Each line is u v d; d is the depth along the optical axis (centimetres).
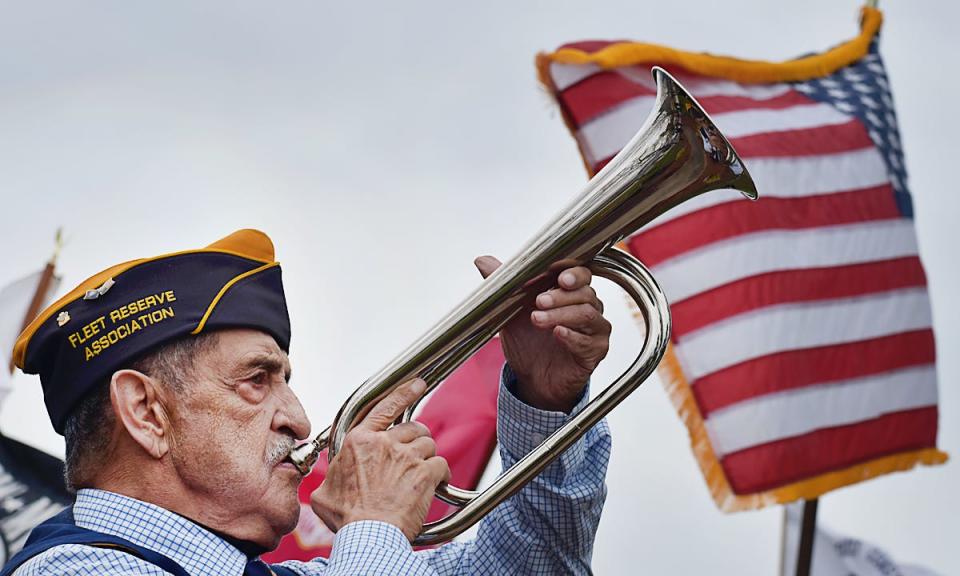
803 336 774
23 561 287
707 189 305
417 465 294
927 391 797
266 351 298
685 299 767
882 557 1090
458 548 338
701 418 761
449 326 298
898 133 833
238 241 305
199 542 289
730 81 816
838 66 842
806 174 799
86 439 295
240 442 292
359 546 282
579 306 299
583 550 331
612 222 298
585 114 762
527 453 318
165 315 293
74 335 294
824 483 766
